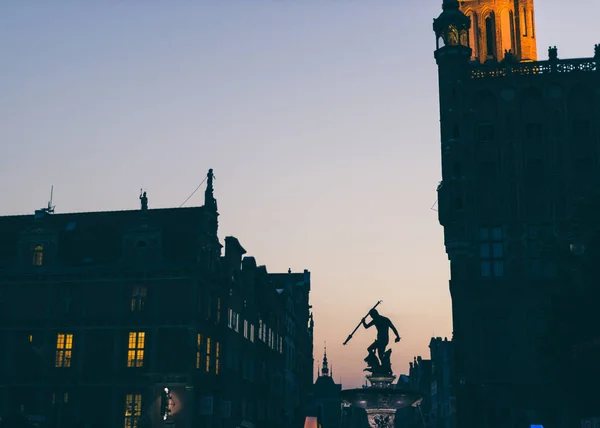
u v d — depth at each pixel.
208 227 56.94
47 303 54.88
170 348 52.06
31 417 50.44
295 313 104.62
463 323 52.50
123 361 52.53
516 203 54.41
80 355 53.22
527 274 53.09
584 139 55.22
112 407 51.78
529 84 56.25
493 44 70.00
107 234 57.09
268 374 78.50
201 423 52.81
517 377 51.28
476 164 55.44
